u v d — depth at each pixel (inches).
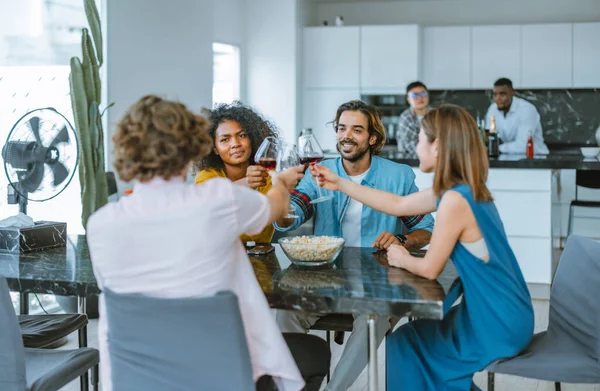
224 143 101.1
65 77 172.9
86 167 149.1
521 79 295.4
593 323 83.2
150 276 59.8
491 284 78.3
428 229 104.9
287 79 299.7
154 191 60.2
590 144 303.7
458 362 81.4
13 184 124.6
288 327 98.5
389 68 299.0
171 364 60.6
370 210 104.8
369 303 68.3
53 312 167.0
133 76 194.4
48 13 168.4
